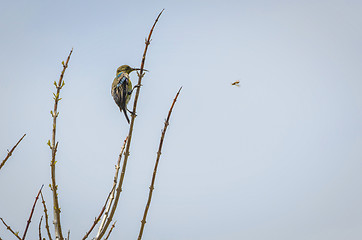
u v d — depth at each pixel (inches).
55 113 380.5
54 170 365.4
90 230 374.3
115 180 423.2
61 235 357.4
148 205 378.9
